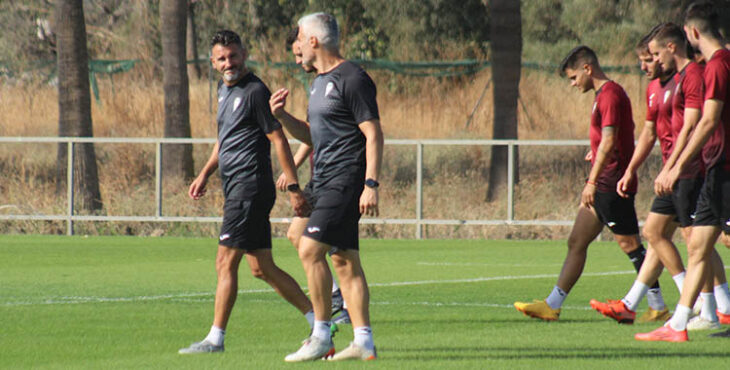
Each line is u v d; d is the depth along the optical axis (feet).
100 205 257.14
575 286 145.18
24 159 312.29
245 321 110.42
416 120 358.02
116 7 453.99
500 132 265.13
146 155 289.94
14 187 262.06
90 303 126.62
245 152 89.56
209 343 90.12
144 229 246.68
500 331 103.40
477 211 242.99
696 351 90.43
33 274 160.56
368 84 81.92
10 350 92.89
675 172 90.99
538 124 354.13
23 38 421.18
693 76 93.30
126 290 140.15
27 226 249.14
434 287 144.05
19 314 116.67
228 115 90.02
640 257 112.88
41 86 386.32
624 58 398.62
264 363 84.17
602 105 110.83
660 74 102.12
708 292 102.27
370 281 151.43
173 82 281.13
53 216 245.65
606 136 110.01
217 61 89.76
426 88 376.07
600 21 409.28
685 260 181.06
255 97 88.99
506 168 255.91
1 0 421.18
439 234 240.73
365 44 397.80
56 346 95.14
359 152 82.69
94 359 87.86
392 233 243.40
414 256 193.16
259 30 413.18
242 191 89.40
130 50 431.02
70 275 158.92
